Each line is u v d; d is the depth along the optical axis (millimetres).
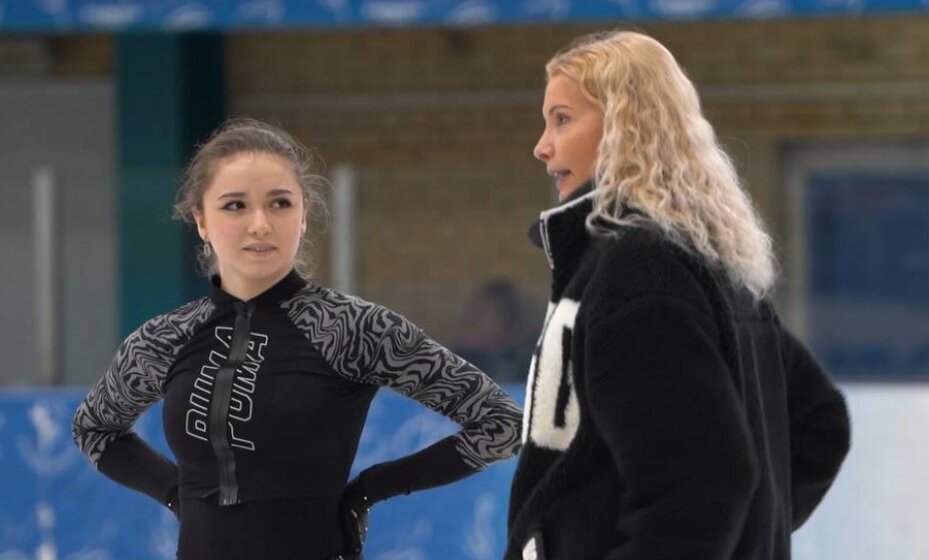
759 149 23562
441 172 16250
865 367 16781
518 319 16109
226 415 8164
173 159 22922
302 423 8156
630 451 6285
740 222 6930
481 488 16125
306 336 8266
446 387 8555
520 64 24250
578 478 6656
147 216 16672
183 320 8500
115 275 16688
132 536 16578
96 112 24172
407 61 24438
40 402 16469
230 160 8305
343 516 8445
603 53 7051
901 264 19375
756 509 6719
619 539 6562
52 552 16625
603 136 6949
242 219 8211
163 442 16109
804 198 22375
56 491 16578
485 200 16188
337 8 18672
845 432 7879
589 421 6586
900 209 20656
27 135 24281
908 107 23281
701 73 23719
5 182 16719
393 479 8578
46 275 16703
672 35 23766
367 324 8344
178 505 8875
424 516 16203
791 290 17062
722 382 6328
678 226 6625
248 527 8125
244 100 24531
